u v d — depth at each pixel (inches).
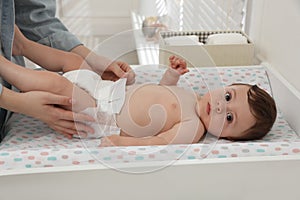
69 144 42.8
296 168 36.2
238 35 63.3
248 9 68.3
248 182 36.4
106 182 35.1
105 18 114.6
